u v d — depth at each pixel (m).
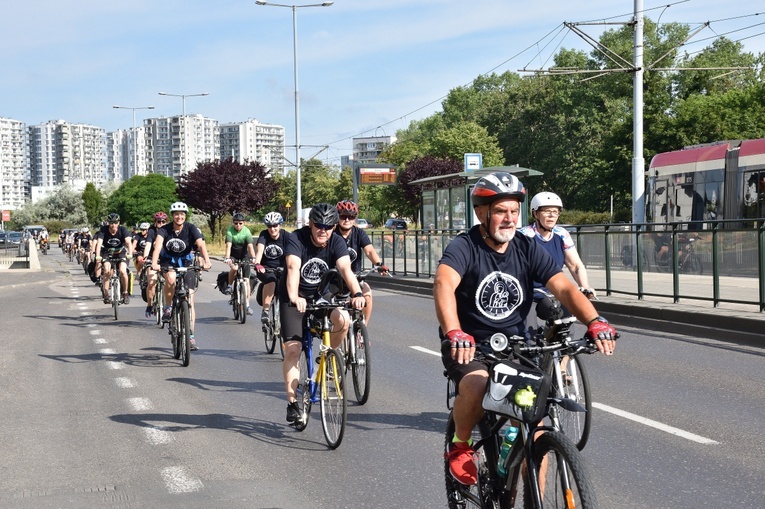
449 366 4.11
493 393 3.69
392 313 17.09
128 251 17.11
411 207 82.25
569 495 3.40
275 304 11.82
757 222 13.02
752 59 71.62
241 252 16.08
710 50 73.25
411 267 25.66
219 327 15.28
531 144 84.06
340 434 6.42
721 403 7.86
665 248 15.19
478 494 3.99
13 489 5.62
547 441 3.54
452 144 85.50
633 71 26.66
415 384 9.21
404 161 92.25
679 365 9.99
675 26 72.06
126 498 5.40
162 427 7.42
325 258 7.11
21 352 12.38
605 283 16.97
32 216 126.75
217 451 6.57
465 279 4.18
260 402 8.51
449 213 30.67
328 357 6.65
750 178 25.94
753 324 11.95
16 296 24.36
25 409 8.27
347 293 6.95
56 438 7.06
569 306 4.05
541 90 84.00
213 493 5.48
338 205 9.66
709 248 14.12
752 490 5.30
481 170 28.25
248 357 11.62
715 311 13.12
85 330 15.17
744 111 54.16
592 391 8.51
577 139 76.75
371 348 11.98
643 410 7.61
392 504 5.18
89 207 130.50
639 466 5.88
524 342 3.98
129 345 13.02
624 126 59.78
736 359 10.39
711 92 67.06
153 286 15.12
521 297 4.20
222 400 8.62
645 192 31.08
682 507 5.02
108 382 9.75
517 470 3.78
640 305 14.45
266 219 11.99
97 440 6.97
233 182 61.19
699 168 28.03
